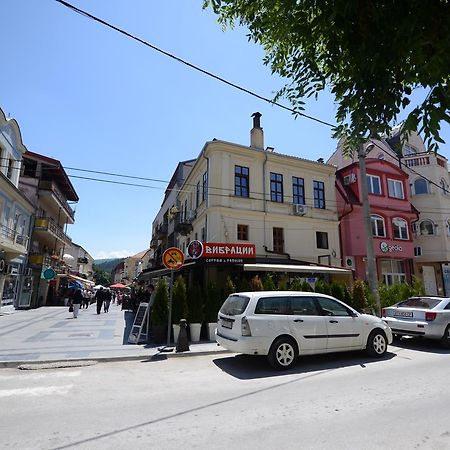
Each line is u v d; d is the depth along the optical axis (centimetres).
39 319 1778
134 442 375
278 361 735
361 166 1441
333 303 858
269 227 1978
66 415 463
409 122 228
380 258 2328
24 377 683
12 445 369
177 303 1103
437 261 2545
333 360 829
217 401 523
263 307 767
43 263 2806
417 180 2752
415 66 232
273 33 328
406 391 564
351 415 454
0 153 2084
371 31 243
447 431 400
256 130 2202
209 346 998
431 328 970
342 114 295
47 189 2827
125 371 737
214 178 1912
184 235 2388
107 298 2409
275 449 357
